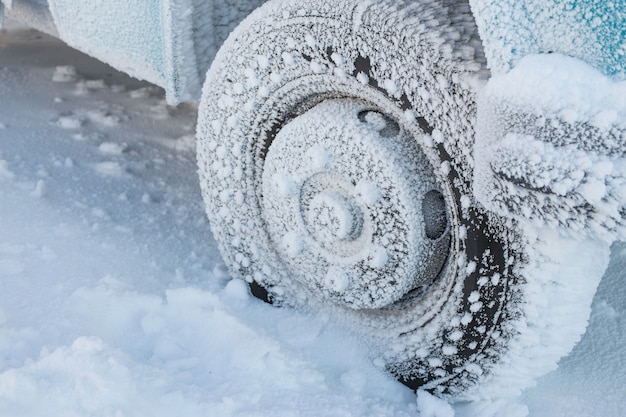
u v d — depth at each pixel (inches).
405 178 112.6
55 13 137.6
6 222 131.3
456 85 108.7
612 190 102.1
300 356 117.6
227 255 126.6
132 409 109.8
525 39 104.5
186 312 122.3
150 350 118.6
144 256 130.7
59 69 208.1
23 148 150.9
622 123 101.6
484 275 110.7
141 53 131.0
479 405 114.8
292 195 117.8
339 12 113.0
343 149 114.2
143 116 179.3
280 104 119.5
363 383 116.7
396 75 111.4
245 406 112.6
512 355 111.2
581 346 119.6
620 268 129.0
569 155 102.9
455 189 111.0
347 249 116.3
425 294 116.3
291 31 115.9
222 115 122.3
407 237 113.0
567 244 107.7
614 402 113.8
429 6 111.0
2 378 110.5
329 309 121.8
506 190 105.4
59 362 111.9
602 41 102.7
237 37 119.8
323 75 115.5
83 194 141.9
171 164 155.6
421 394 116.0
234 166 123.0
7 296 120.9
